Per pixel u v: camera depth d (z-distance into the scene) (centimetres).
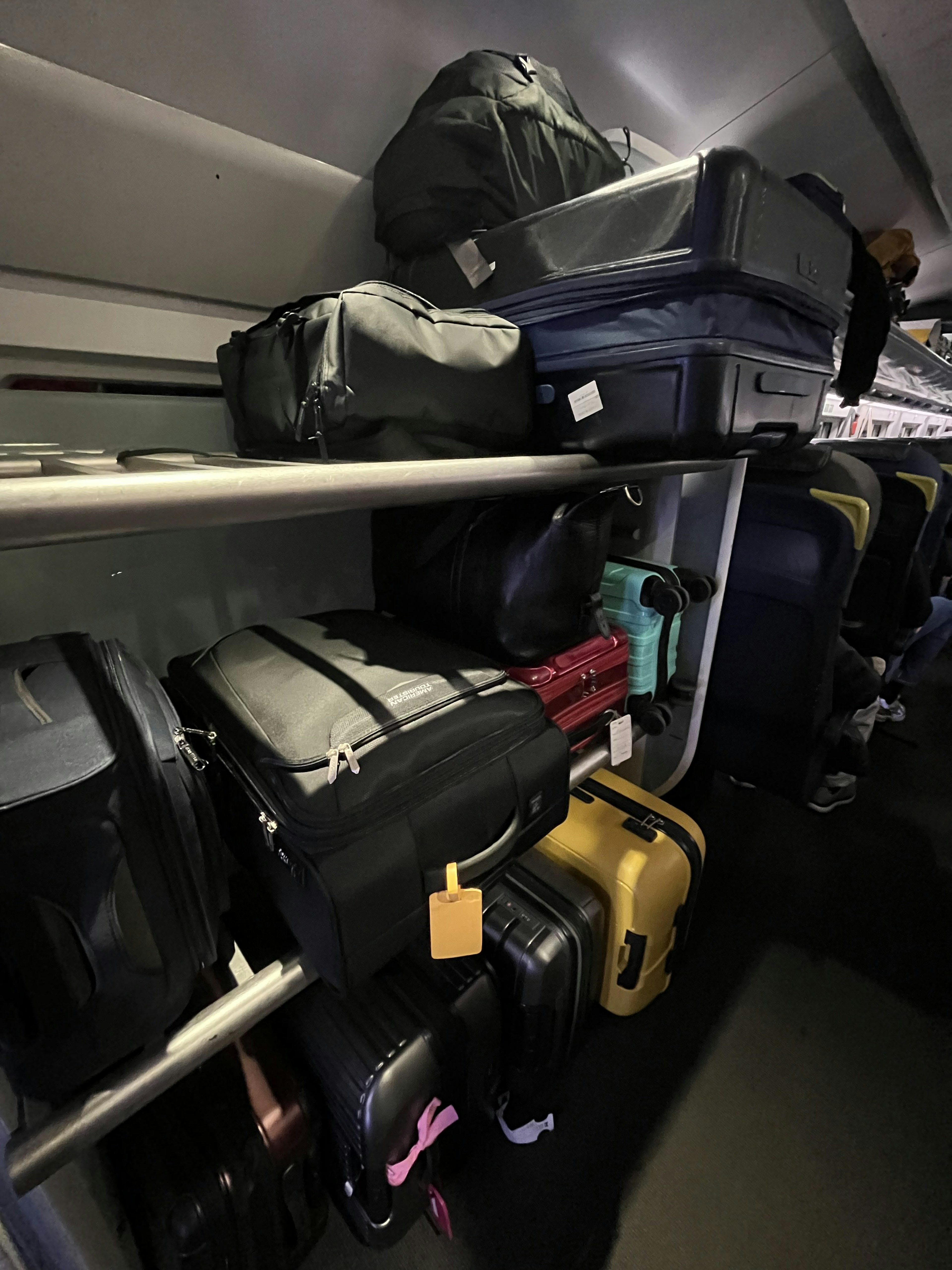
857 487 125
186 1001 53
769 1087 103
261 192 87
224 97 76
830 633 120
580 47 109
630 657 107
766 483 132
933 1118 99
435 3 86
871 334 108
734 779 172
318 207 95
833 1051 109
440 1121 76
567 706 93
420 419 67
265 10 72
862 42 129
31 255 75
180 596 97
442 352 67
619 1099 101
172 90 73
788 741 132
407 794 59
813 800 176
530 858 108
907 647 208
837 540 113
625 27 109
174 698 79
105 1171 65
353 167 95
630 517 124
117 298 86
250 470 45
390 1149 69
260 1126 68
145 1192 63
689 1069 106
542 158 84
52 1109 48
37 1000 43
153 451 69
